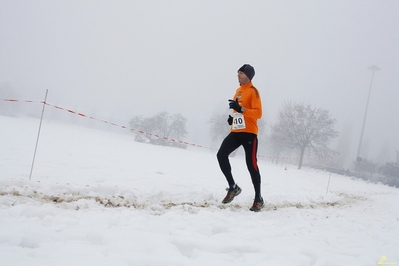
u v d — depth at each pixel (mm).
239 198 5266
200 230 3051
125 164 7863
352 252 2953
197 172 8680
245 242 2771
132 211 3473
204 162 13086
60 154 7750
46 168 5457
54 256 1979
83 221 2828
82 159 7496
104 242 2361
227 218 3707
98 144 13203
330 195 7809
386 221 5309
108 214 3197
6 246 2033
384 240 3781
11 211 2803
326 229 3953
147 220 3145
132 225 2920
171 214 3471
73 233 2430
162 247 2375
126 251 2197
